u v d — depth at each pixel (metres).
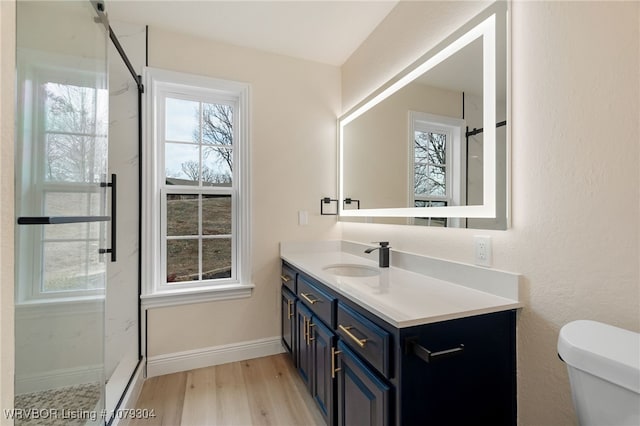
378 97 1.89
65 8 1.00
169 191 2.07
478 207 1.20
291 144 2.30
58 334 0.97
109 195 1.58
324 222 2.39
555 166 0.94
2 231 0.48
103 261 1.31
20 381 0.81
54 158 0.94
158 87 2.04
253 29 1.97
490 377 0.99
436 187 1.43
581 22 0.87
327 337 1.35
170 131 2.09
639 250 0.75
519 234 1.04
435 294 1.13
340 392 1.24
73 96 1.05
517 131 1.05
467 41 1.26
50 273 0.93
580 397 0.67
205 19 1.87
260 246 2.22
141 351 1.93
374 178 1.94
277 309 2.27
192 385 1.85
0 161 0.47
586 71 0.86
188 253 2.12
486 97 1.17
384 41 1.86
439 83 1.41
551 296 0.95
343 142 2.36
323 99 2.40
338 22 1.90
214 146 2.20
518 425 1.03
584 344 0.67
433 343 0.91
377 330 0.97
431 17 1.48
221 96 2.21
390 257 1.73
